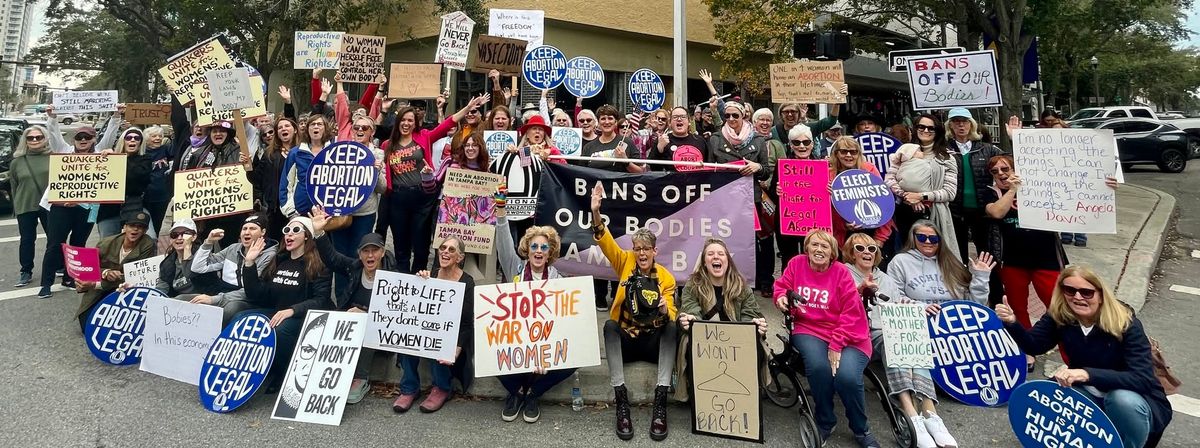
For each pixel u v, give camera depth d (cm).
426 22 1670
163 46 1938
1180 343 473
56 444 323
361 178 485
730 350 353
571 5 1545
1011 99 1220
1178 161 1642
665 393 365
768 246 560
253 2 1575
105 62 2817
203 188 509
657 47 1775
